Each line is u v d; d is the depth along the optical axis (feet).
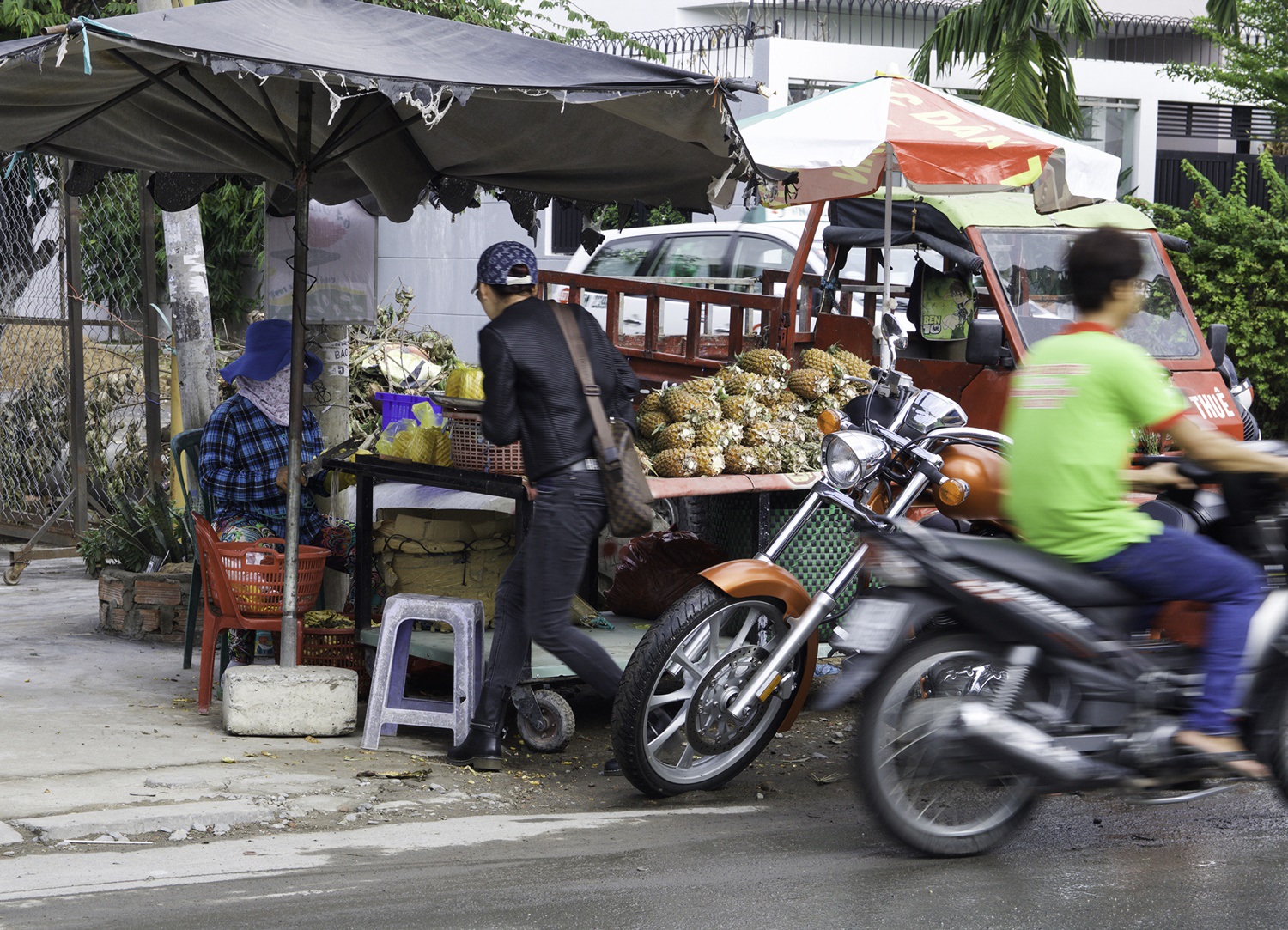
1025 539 13.76
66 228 30.94
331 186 23.39
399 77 15.47
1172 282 25.88
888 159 22.34
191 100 18.81
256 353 20.98
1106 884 13.17
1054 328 24.25
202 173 23.49
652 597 21.21
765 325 26.58
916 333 27.86
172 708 19.67
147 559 25.90
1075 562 13.50
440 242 57.41
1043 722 13.52
